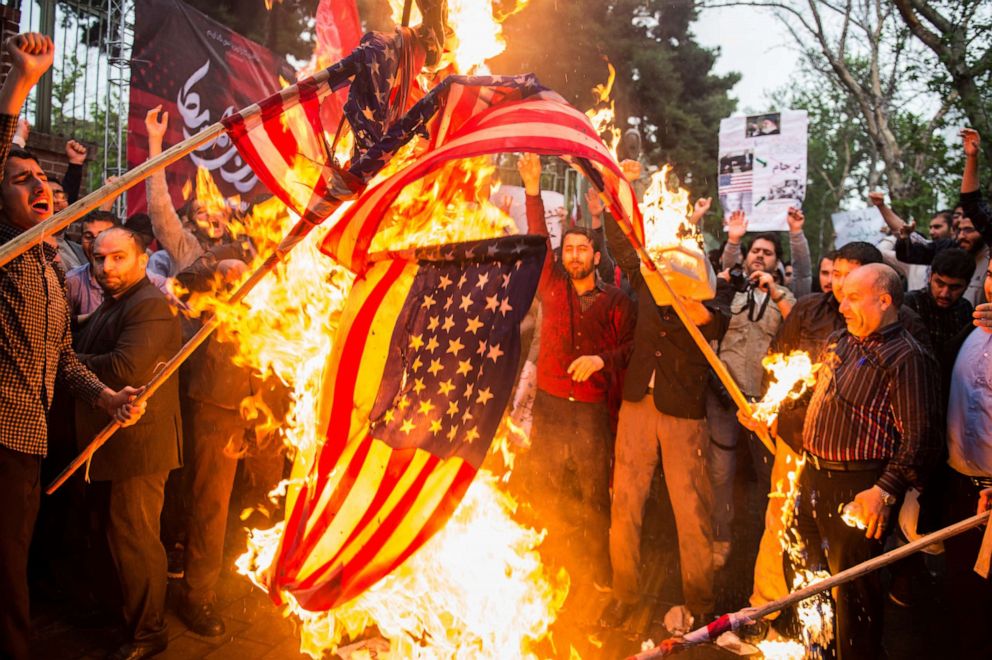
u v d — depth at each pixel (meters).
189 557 3.88
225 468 3.94
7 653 3.00
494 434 2.88
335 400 2.99
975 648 3.36
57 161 7.68
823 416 3.41
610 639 3.99
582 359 4.38
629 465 4.18
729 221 5.86
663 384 4.07
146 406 3.56
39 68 2.64
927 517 3.72
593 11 16.62
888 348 3.26
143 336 3.61
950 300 4.77
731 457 4.91
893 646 4.08
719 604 4.49
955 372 3.50
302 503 2.96
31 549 4.30
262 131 2.69
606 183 3.15
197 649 3.75
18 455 3.01
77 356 3.65
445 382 2.93
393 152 2.83
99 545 3.80
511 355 2.93
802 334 4.37
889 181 12.87
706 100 21.64
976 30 9.01
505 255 3.04
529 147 2.79
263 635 3.90
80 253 5.79
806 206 29.31
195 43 7.65
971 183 4.60
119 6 8.87
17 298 3.01
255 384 4.06
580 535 4.66
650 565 5.06
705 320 4.06
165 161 2.45
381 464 2.90
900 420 3.20
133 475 3.53
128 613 3.58
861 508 3.19
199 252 5.60
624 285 5.99
